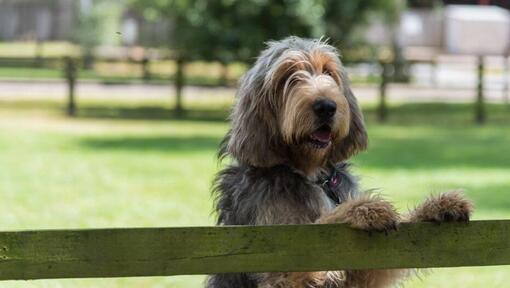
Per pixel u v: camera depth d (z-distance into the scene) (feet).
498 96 99.04
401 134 68.23
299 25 77.20
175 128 71.36
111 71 119.85
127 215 37.29
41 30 155.22
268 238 14.37
